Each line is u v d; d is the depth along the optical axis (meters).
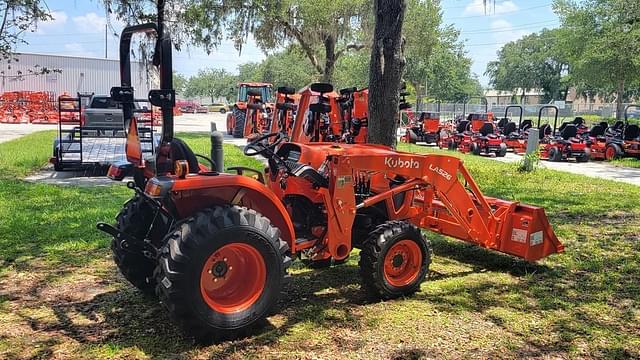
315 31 21.28
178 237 3.36
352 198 4.32
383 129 6.83
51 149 14.95
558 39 27.95
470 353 3.51
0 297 4.35
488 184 10.65
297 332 3.76
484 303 4.42
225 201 3.82
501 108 36.72
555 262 5.57
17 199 8.08
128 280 4.28
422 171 4.77
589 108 53.03
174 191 3.50
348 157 4.28
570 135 16.53
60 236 6.04
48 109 31.56
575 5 26.47
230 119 23.23
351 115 11.45
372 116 6.88
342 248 4.34
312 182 4.23
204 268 3.41
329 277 4.96
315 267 5.22
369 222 4.70
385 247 4.31
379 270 4.31
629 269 5.35
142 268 4.16
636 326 4.01
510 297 4.57
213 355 3.39
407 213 4.97
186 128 29.70
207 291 3.53
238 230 3.48
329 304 4.31
